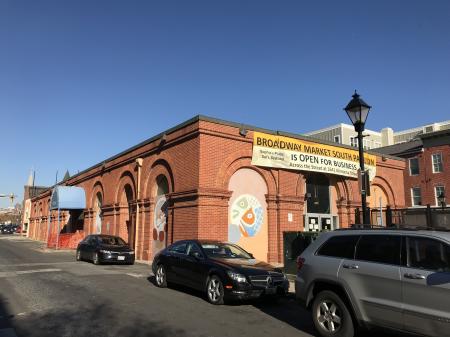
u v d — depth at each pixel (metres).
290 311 9.18
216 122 17.72
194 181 17.33
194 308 9.17
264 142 19.09
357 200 22.73
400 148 49.97
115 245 19.72
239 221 18.16
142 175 22.75
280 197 19.25
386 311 6.03
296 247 14.53
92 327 7.34
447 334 5.34
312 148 20.86
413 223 13.64
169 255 11.87
